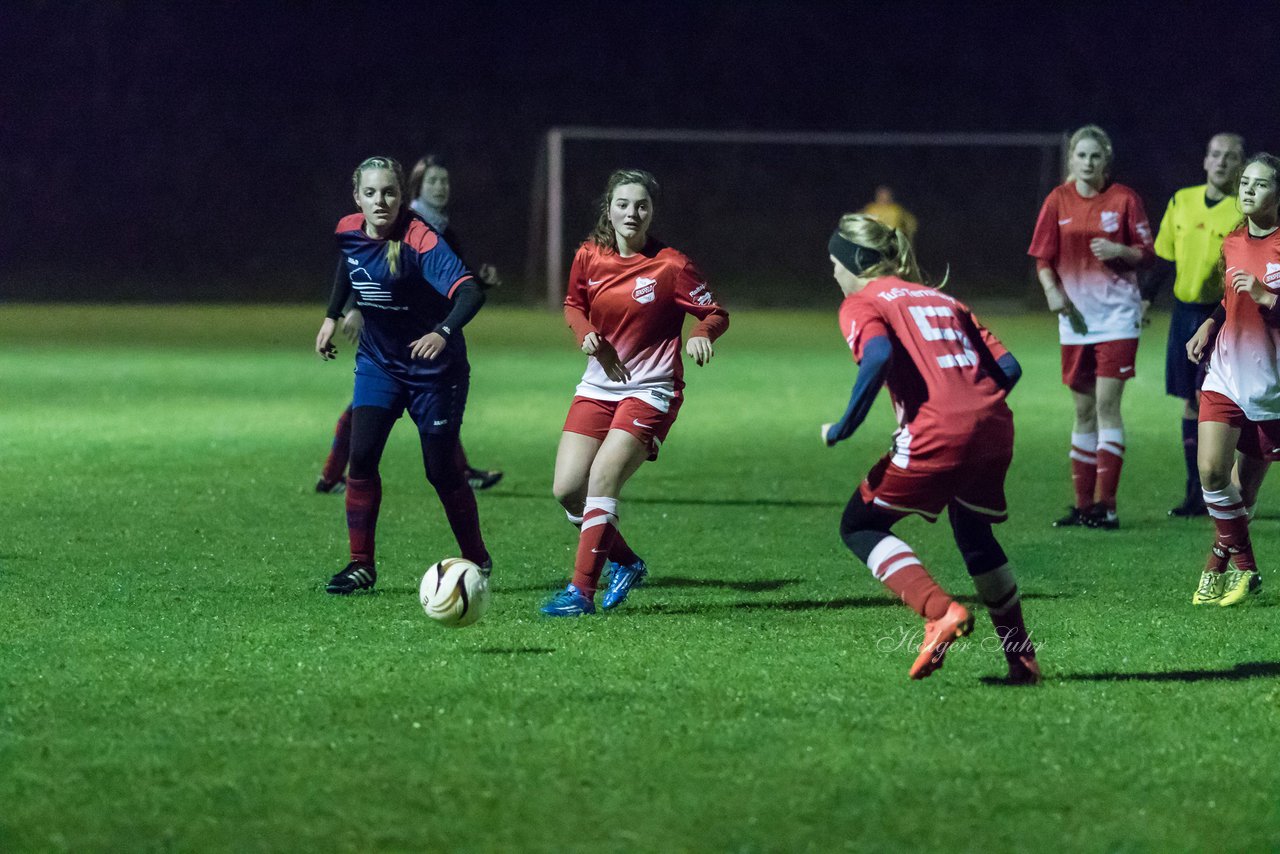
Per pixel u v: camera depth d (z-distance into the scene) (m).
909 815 13.85
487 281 25.31
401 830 13.42
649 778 14.75
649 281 22.36
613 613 22.22
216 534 28.34
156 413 48.66
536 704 17.17
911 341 17.34
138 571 24.83
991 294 122.62
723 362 70.94
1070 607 22.94
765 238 139.50
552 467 38.53
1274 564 26.47
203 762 15.13
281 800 14.12
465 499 24.20
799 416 50.66
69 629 20.62
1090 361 30.70
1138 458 41.09
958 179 139.38
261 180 131.25
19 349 71.75
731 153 140.62
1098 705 17.33
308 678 18.19
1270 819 13.85
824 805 14.08
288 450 40.44
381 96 135.12
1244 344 22.89
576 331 22.64
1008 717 16.83
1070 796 14.38
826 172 140.50
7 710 16.80
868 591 23.97
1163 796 14.41
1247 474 23.77
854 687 18.00
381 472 37.22
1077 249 30.59
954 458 17.14
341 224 22.92
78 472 35.97
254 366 65.38
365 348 23.48
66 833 13.31
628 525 30.47
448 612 19.75
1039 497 34.41
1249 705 17.39
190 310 99.56
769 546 28.14
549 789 14.44
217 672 18.44
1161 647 20.23
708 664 19.05
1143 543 28.81
